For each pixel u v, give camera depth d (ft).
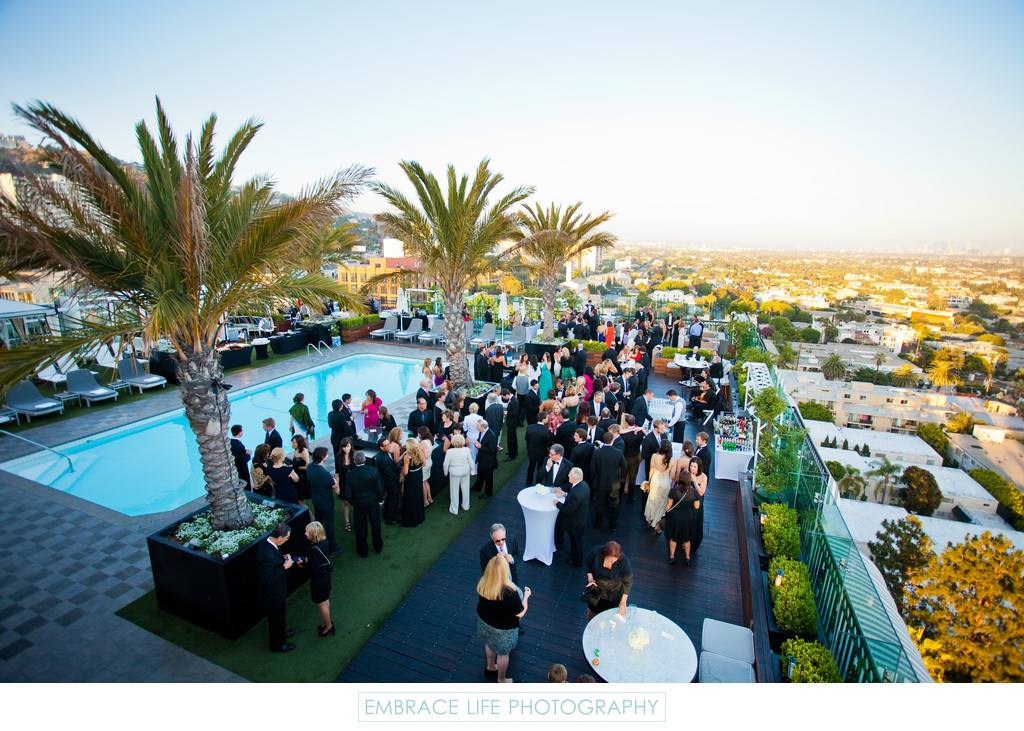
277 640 17.48
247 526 20.47
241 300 19.75
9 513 26.76
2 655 17.16
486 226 39.93
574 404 32.32
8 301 45.32
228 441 19.90
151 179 18.84
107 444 39.47
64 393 44.01
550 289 62.64
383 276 42.50
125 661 16.99
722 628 17.34
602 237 63.41
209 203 21.13
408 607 20.08
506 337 72.08
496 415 29.25
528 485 28.78
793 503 24.54
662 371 57.36
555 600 20.76
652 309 72.69
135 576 21.72
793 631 17.07
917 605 19.89
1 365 14.92
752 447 32.32
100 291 17.48
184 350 18.58
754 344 51.26
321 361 61.98
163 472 35.04
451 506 27.32
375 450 28.43
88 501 28.14
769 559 21.31
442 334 72.02
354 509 23.08
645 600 20.74
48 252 14.53
